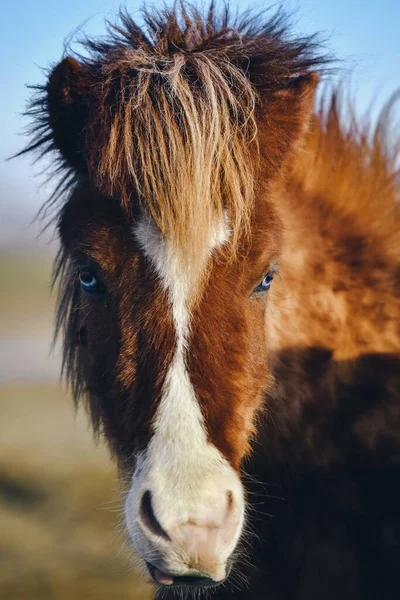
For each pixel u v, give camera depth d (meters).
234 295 4.29
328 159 5.85
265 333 4.82
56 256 5.96
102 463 15.55
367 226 5.70
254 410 4.52
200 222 4.17
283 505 5.43
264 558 5.42
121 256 4.33
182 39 4.89
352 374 5.44
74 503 13.05
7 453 16.39
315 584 5.35
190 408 4.05
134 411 4.19
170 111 4.31
